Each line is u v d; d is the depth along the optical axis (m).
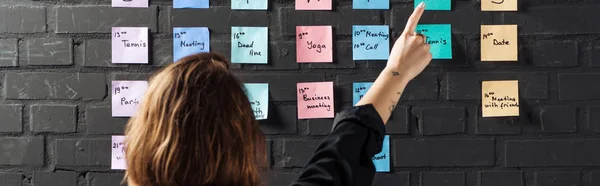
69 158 1.56
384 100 0.89
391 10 1.55
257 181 0.78
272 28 1.56
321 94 1.55
